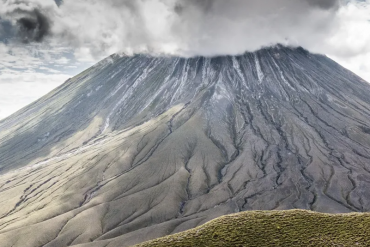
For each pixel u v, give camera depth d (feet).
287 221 205.16
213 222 211.41
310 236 186.50
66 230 587.27
